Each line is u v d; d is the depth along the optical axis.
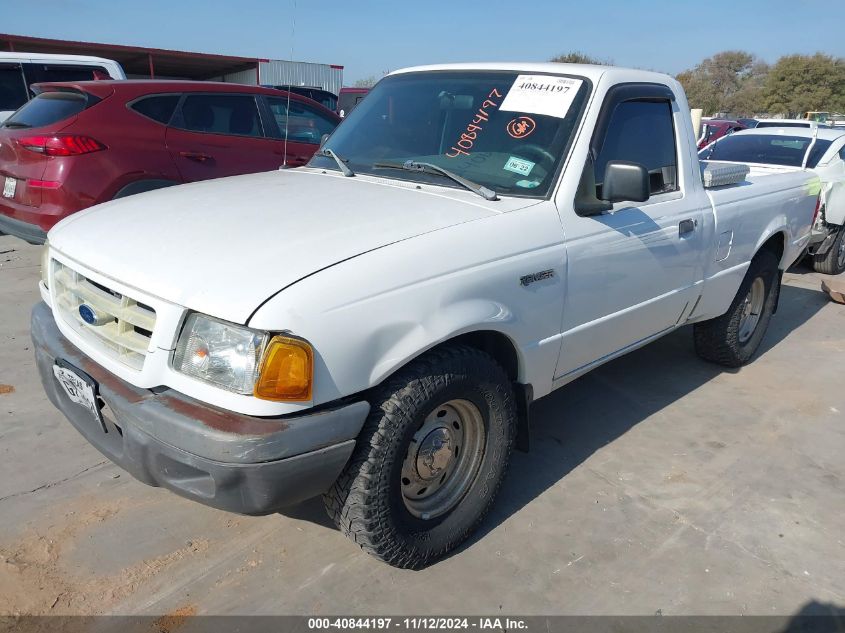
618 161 2.95
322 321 2.11
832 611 2.60
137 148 5.88
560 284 2.89
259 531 2.90
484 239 2.60
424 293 2.36
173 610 2.45
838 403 4.45
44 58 8.74
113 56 17.50
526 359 2.84
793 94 56.84
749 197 4.31
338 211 2.67
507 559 2.80
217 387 2.10
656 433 3.94
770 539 3.01
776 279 5.01
